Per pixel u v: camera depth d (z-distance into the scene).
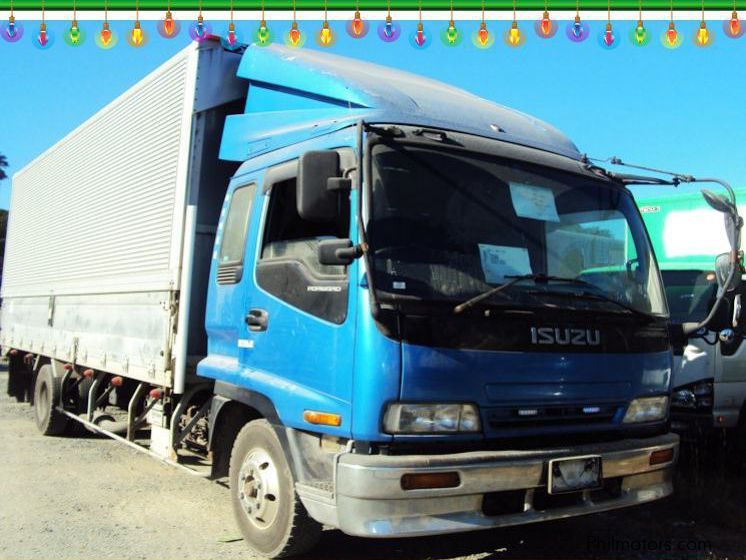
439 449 3.97
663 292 5.08
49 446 8.68
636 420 4.68
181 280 5.82
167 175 6.31
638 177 5.18
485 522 3.91
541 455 4.07
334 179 4.02
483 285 4.16
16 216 12.22
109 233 7.71
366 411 3.81
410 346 3.85
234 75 6.12
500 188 4.51
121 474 7.23
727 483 6.44
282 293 4.58
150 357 6.30
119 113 7.77
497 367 4.04
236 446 5.03
